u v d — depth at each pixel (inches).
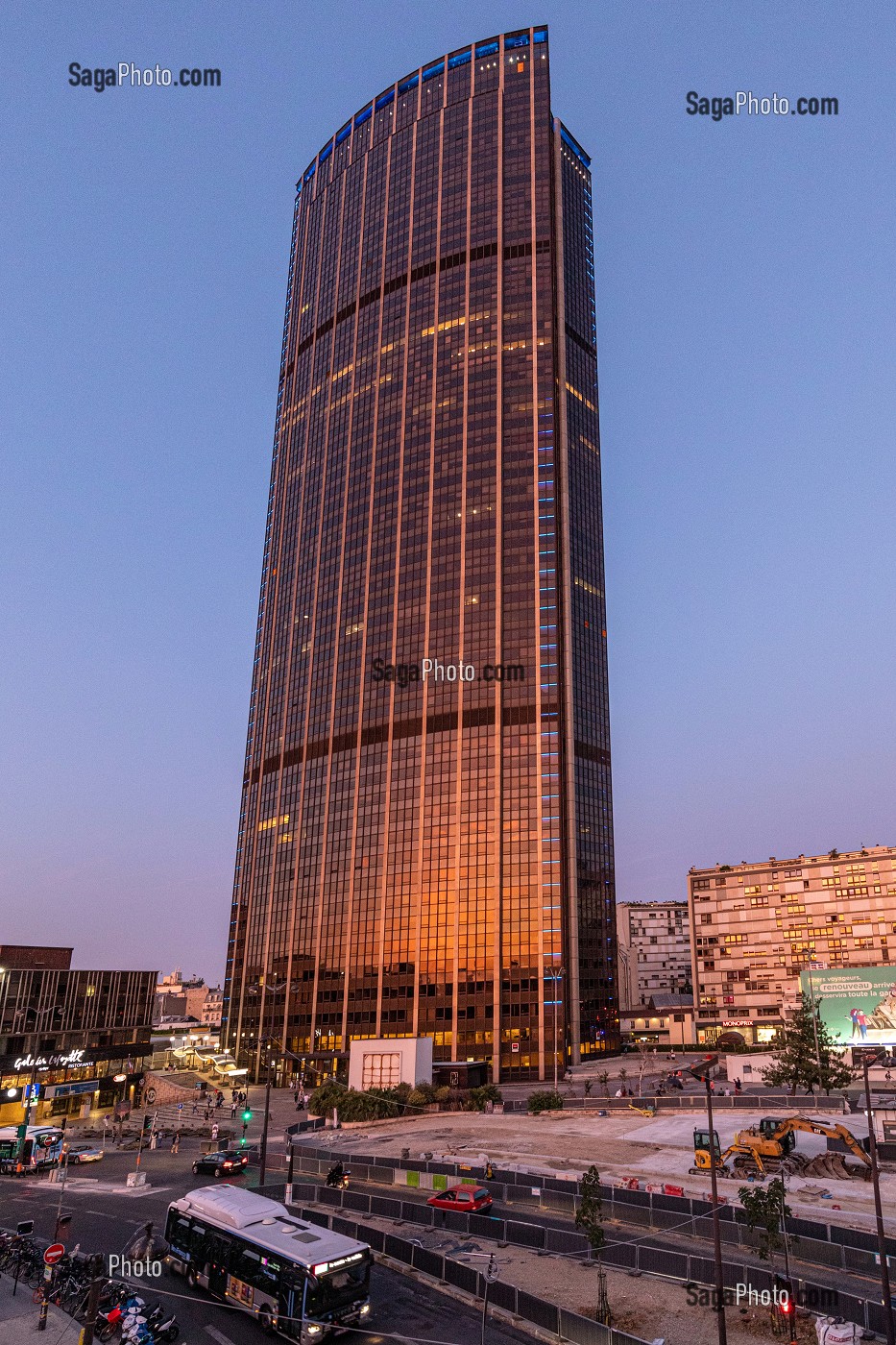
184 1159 2336.4
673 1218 1413.6
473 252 7219.5
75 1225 1606.8
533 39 7706.7
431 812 5920.3
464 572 6392.7
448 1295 1199.6
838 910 5689.0
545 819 5629.9
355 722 6584.6
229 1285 1178.6
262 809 7234.3
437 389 7012.8
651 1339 1013.2
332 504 7490.2
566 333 6948.8
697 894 6314.0
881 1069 3043.8
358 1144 2389.3
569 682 5974.4
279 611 7815.0
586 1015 5344.5
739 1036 5713.6
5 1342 1070.4
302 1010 6043.3
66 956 4089.6
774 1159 1788.9
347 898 6097.4
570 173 7603.4
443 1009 5408.5
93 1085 3553.2
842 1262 1218.6
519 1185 1676.9
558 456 6530.5
